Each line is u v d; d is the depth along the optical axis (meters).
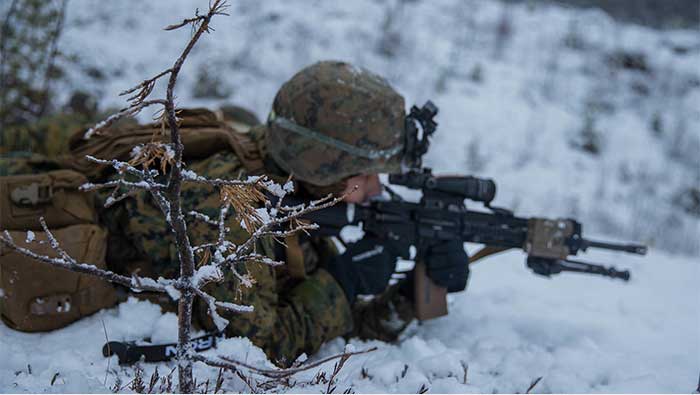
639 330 3.29
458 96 9.28
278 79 8.60
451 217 2.83
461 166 8.02
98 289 2.40
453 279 2.83
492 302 3.57
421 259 2.85
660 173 8.82
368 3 11.12
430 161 7.94
